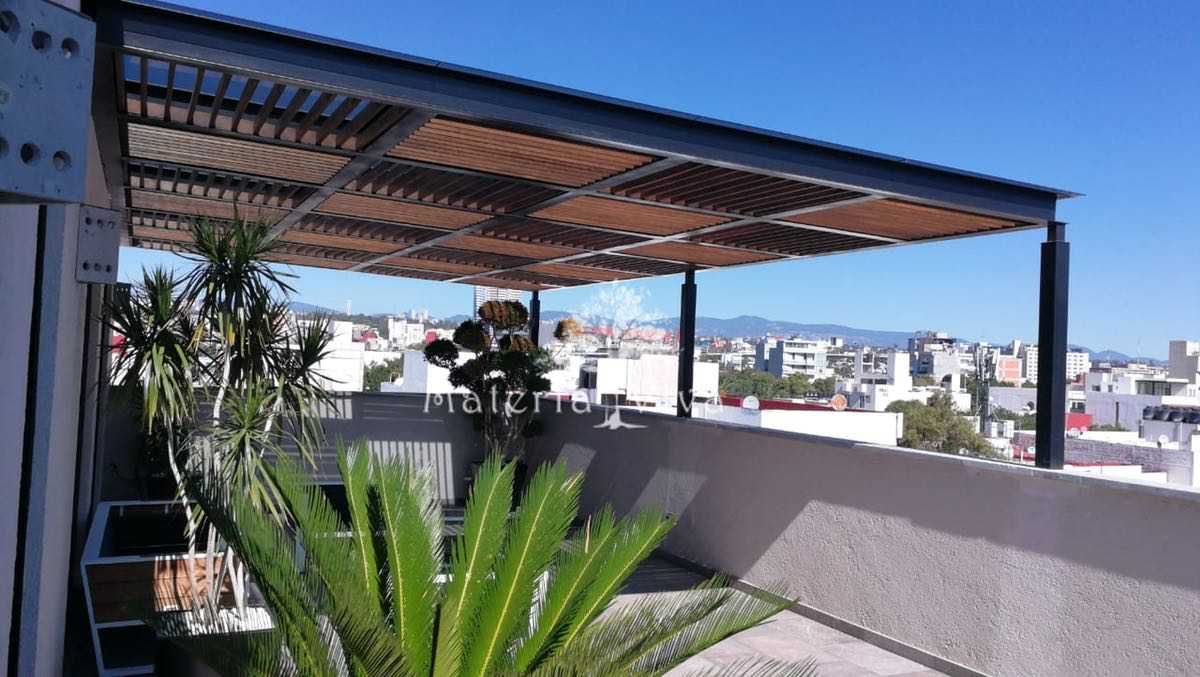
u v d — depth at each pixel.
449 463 10.23
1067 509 4.51
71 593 5.13
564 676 2.61
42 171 1.09
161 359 4.19
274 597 2.73
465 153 4.45
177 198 6.02
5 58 1.03
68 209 3.01
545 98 3.76
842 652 5.36
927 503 5.27
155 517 5.49
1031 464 4.78
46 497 2.54
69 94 1.12
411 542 3.16
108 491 7.94
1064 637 4.49
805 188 4.69
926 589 5.23
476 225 6.54
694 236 6.45
